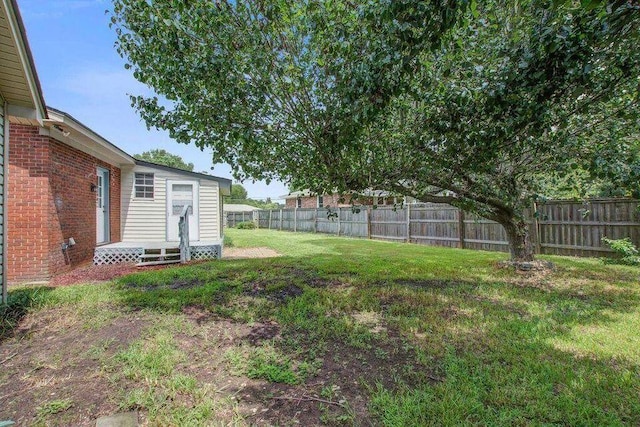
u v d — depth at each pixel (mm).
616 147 4094
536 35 2541
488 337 3328
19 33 3582
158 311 4043
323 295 4770
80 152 7195
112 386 2449
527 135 3084
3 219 4320
